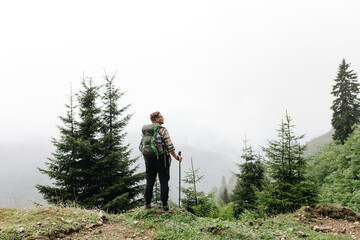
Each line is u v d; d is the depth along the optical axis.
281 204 8.73
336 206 6.62
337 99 24.73
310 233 4.97
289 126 9.66
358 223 5.86
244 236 4.02
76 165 10.86
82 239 3.57
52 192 9.95
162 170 4.50
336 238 4.67
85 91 12.41
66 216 4.40
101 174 10.79
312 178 9.39
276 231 4.81
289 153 9.30
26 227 3.65
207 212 11.45
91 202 9.85
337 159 19.23
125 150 11.89
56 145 10.80
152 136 4.37
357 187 14.13
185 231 3.93
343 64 25.25
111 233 3.86
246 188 15.94
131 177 11.48
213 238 3.80
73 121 11.73
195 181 12.69
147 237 3.75
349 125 23.45
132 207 11.15
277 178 9.63
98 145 11.28
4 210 4.62
